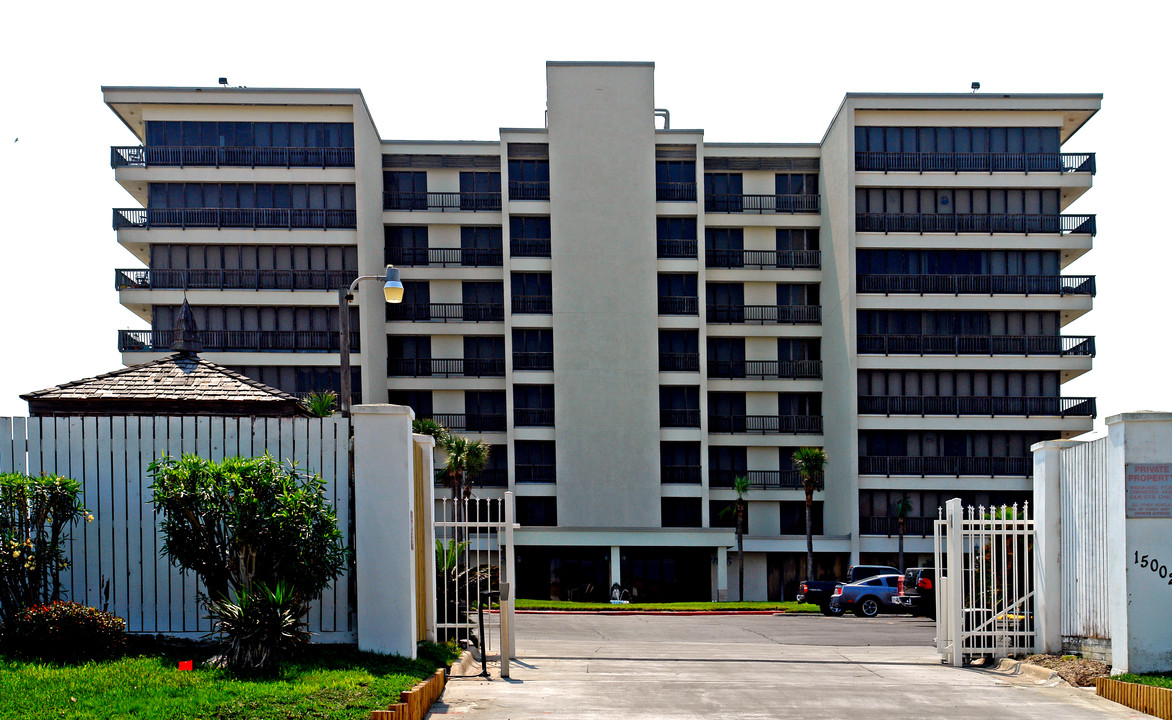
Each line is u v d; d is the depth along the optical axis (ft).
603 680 41.34
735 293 165.37
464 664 43.27
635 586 151.33
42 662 32.32
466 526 49.08
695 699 36.45
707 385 160.45
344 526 38.60
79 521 37.88
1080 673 41.04
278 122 150.00
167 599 37.81
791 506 162.20
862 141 156.56
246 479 34.19
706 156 164.45
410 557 37.76
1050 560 46.50
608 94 159.02
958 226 155.63
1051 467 46.78
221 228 147.43
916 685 41.32
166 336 144.97
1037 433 155.22
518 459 155.94
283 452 38.75
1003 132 157.28
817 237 166.61
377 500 37.83
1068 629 45.16
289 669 32.89
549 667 45.62
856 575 110.83
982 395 155.33
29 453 38.17
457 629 48.34
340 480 38.75
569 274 156.15
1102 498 41.73
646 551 151.64
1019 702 36.94
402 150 160.86
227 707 26.73
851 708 35.09
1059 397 154.81
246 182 148.46
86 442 38.29
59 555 36.37
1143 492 39.24
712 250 163.84
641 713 33.19
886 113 156.66
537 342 157.79
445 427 151.74
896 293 153.28
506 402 154.81
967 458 153.99
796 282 164.66
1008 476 153.28
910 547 151.74
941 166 156.04
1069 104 155.53
